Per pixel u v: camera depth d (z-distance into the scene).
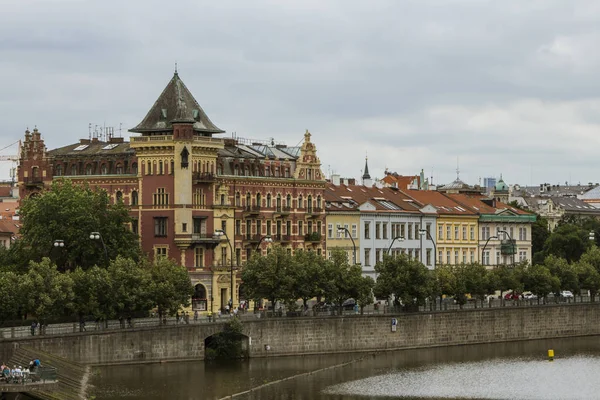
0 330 172.75
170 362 192.62
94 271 188.50
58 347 176.62
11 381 153.88
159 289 194.12
